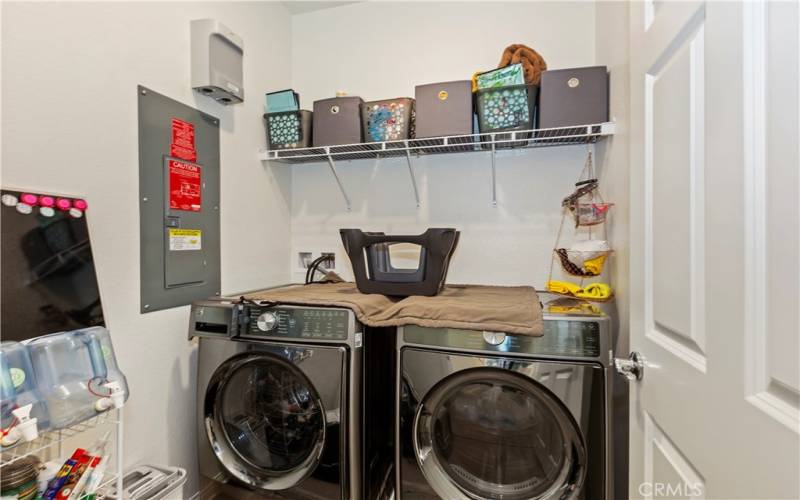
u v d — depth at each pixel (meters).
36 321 0.90
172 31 1.34
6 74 0.87
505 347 1.09
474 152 1.85
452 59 1.88
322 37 2.08
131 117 1.18
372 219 2.01
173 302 1.34
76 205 1.01
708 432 0.59
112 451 1.10
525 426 1.13
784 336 0.44
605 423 1.02
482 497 1.13
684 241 0.68
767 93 0.47
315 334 1.17
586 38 1.69
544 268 1.76
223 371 1.25
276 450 1.29
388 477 1.44
